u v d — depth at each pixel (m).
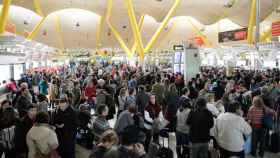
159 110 6.55
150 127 6.16
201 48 36.09
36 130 4.66
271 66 28.30
